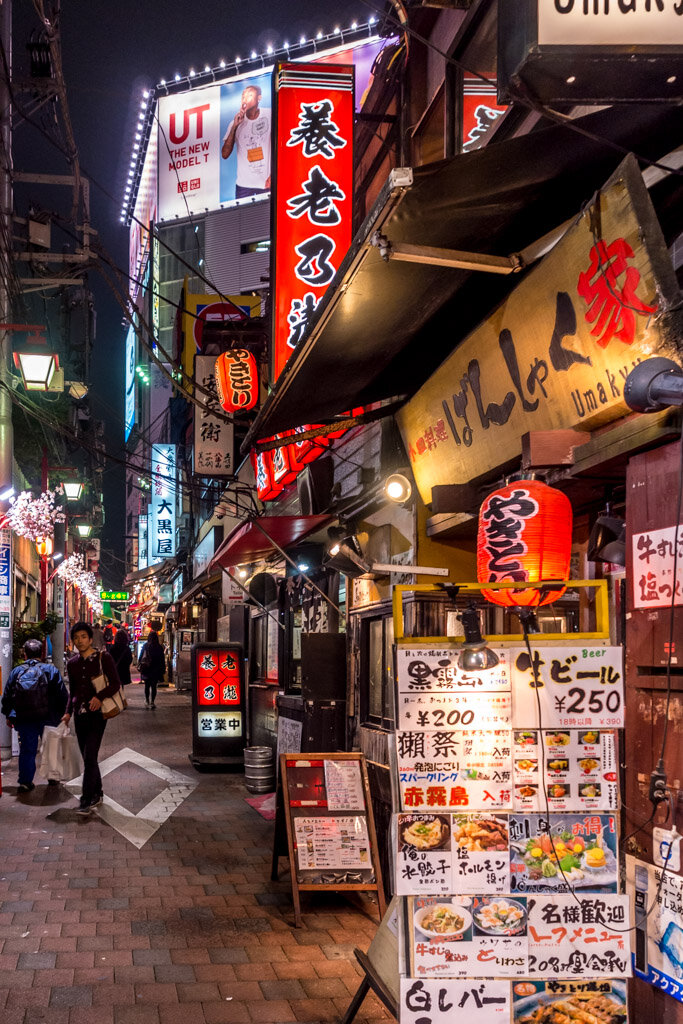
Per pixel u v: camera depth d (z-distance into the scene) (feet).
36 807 34.27
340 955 19.17
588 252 13.58
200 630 103.96
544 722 12.96
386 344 20.13
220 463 55.62
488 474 20.51
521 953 12.62
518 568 13.61
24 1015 15.66
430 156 27.55
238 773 44.19
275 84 27.37
